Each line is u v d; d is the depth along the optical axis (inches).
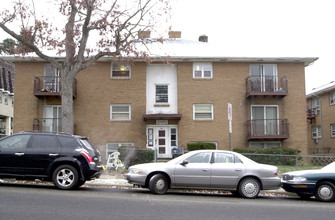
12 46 661.9
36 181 492.4
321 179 421.4
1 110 1343.5
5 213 275.7
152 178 415.5
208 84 914.1
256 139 893.8
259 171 423.5
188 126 899.4
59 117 889.5
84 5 591.8
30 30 608.7
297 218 298.0
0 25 589.9
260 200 409.1
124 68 909.2
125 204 333.7
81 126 886.4
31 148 417.1
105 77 902.4
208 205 348.2
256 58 900.6
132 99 900.0
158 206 330.6
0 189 391.9
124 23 621.3
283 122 906.1
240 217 294.8
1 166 412.2
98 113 892.6
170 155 895.1
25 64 894.4
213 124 902.4
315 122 1314.0
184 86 909.8
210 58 900.0
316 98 1312.7
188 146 836.0
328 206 373.4
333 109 1164.5
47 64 896.3
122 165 652.1
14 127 878.4
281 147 856.9
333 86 1125.1
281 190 489.4
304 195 450.9
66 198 350.9
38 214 276.5
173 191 465.7
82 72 899.4
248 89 906.1
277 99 917.8
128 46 638.5
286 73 929.5
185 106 903.7
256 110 919.7
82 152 416.5
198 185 418.6
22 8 601.6
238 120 908.6
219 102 909.8
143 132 893.2
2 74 1353.3
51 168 411.8
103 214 285.6
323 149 1173.7
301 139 911.0
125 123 893.8
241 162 429.7
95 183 486.0
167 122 900.6
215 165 422.9
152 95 915.4
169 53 813.2
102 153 879.1
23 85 888.9
